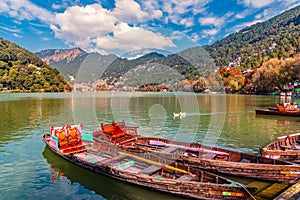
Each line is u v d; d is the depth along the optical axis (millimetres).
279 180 11086
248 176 11711
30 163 14477
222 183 9992
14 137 21047
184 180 10305
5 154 16094
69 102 56000
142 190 10953
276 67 74188
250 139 21328
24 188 11281
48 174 12945
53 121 29938
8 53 116875
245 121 31047
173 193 10164
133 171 12289
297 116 33750
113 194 10945
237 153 13359
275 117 34469
